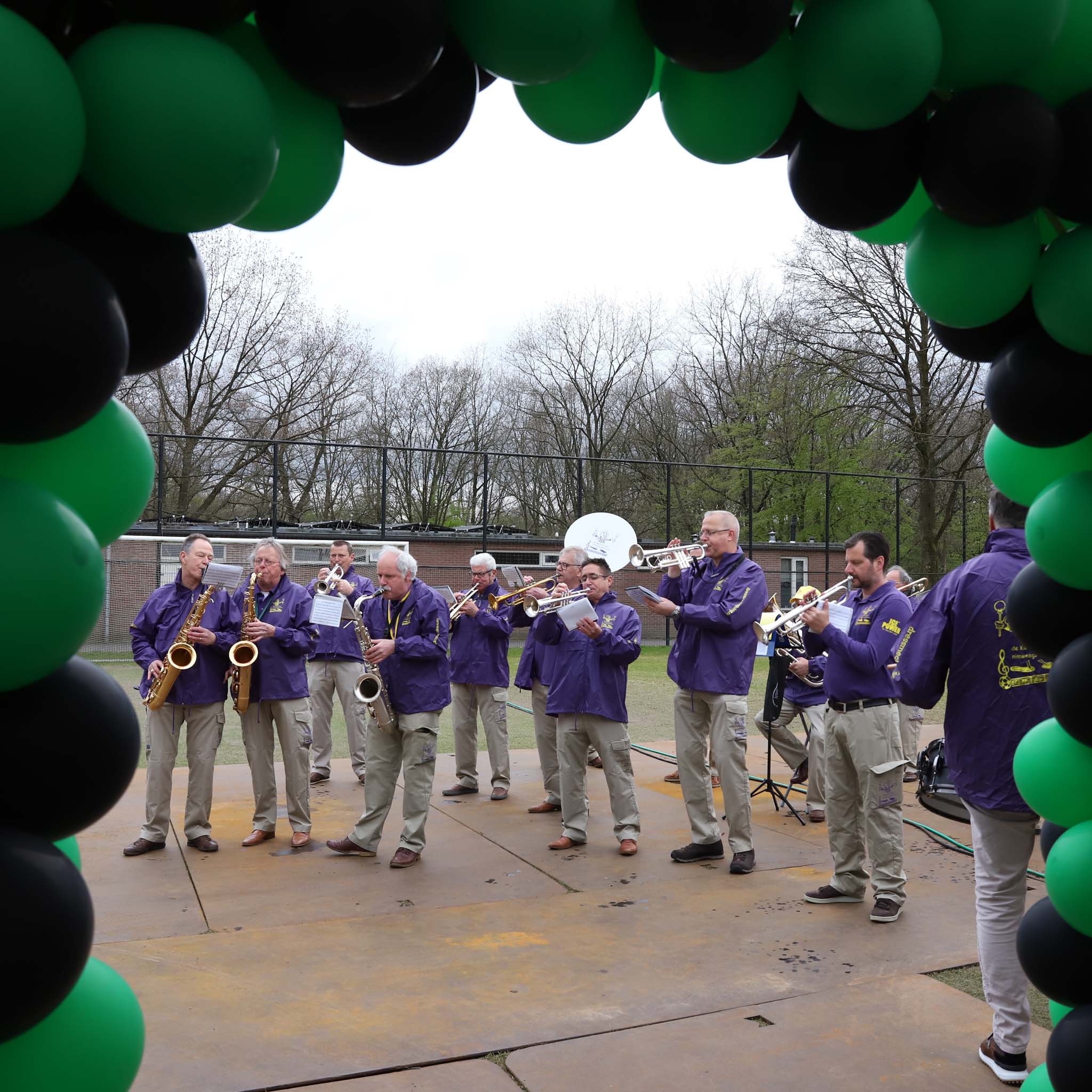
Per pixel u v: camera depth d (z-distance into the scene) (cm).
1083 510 195
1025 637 214
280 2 143
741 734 513
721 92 188
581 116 193
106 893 468
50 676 141
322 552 2077
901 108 179
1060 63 191
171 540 1902
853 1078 295
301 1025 326
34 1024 130
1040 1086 205
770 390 2834
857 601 464
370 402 3177
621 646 543
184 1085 285
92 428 157
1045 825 224
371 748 539
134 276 146
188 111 131
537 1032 323
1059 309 194
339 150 173
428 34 146
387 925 427
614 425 3466
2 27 116
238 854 542
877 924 430
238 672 545
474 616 695
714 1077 294
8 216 123
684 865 525
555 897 468
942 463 2627
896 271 2370
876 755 436
